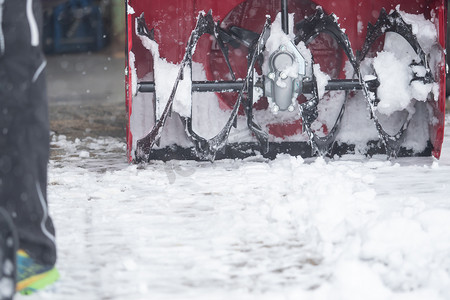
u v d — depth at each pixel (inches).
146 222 382.0
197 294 277.6
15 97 273.3
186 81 506.3
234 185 467.2
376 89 529.0
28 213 273.4
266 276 297.9
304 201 383.9
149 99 527.8
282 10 506.9
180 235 356.8
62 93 1480.1
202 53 541.3
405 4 537.6
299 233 358.9
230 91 513.3
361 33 544.4
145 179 491.2
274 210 380.5
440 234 331.3
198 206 415.5
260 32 540.4
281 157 548.4
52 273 283.0
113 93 1465.3
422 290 268.8
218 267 307.7
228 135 516.1
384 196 428.5
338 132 541.3
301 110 509.4
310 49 550.6
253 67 504.7
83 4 3134.8
